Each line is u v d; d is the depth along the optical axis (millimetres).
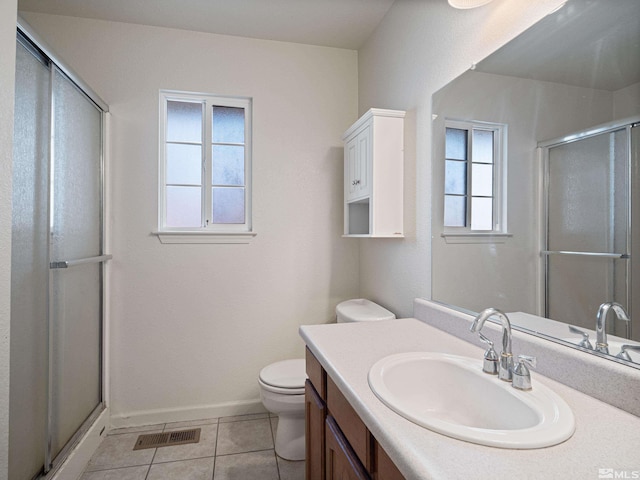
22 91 1301
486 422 932
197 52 2283
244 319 2361
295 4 2016
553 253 995
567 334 949
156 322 2229
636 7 782
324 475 1207
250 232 2328
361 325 1533
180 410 2258
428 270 1645
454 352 1175
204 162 2369
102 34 2150
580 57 913
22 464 1324
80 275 1827
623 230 801
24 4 1988
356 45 2479
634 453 623
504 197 1185
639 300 765
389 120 1844
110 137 2156
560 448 638
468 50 1372
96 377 2039
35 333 1406
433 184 1597
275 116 2406
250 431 2143
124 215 2176
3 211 994
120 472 1760
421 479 578
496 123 1220
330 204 2500
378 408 795
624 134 800
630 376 760
